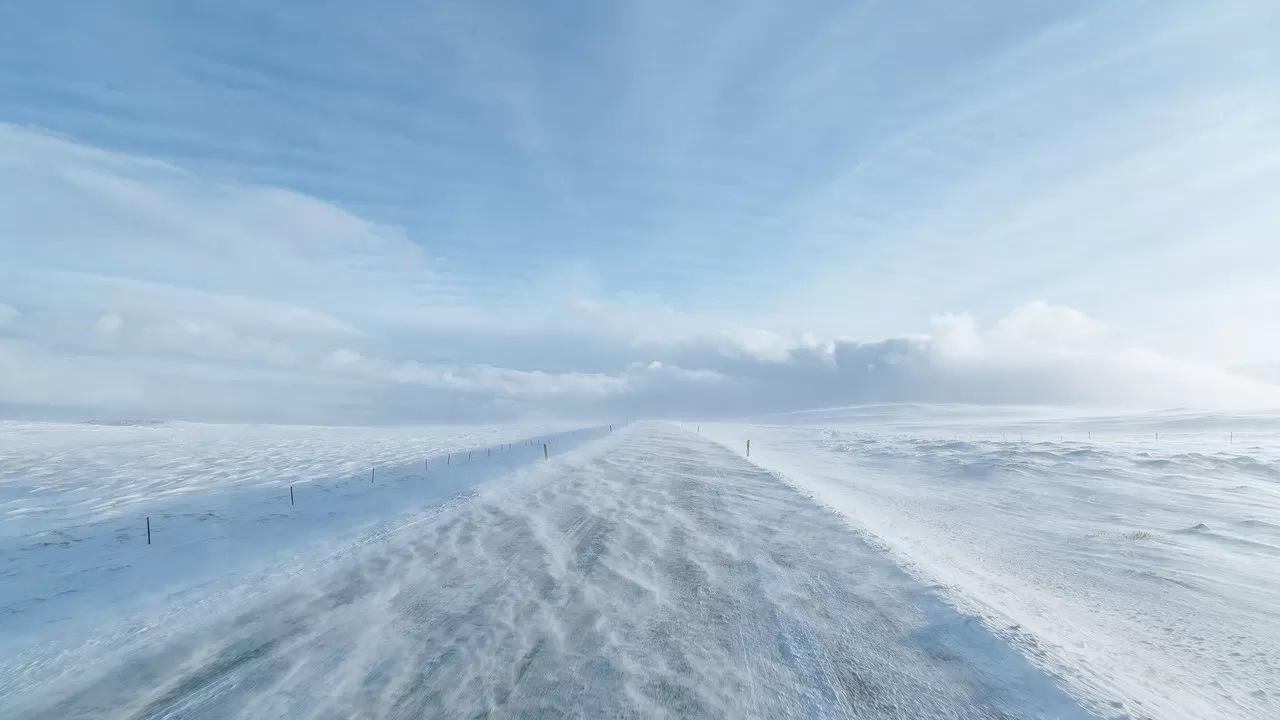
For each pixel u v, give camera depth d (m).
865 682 5.80
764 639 6.90
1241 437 38.59
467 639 7.00
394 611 7.92
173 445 40.03
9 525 13.31
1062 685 5.46
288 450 36.19
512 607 8.05
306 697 5.68
